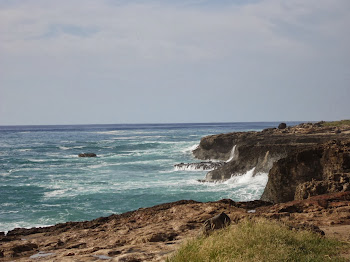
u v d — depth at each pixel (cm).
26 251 1030
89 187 3089
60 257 834
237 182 3030
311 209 1265
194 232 1004
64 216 2183
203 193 2692
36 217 2162
